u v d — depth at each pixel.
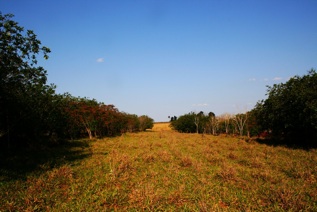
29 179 9.33
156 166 11.84
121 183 9.04
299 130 21.25
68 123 27.42
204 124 51.00
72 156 15.09
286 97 20.70
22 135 18.25
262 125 25.14
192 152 16.58
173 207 6.77
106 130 39.44
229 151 17.08
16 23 9.89
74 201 7.24
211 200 7.28
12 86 11.21
